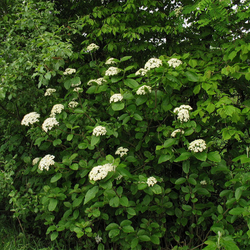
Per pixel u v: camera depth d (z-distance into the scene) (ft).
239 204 6.31
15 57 9.65
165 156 6.87
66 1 12.30
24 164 9.90
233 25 9.23
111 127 8.03
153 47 10.79
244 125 8.39
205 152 6.33
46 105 9.70
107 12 10.97
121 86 8.75
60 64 8.50
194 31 10.68
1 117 10.12
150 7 11.04
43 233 9.80
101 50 12.32
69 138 7.97
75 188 7.55
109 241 8.36
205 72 7.69
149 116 8.13
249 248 6.22
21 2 10.80
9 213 10.90
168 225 8.89
